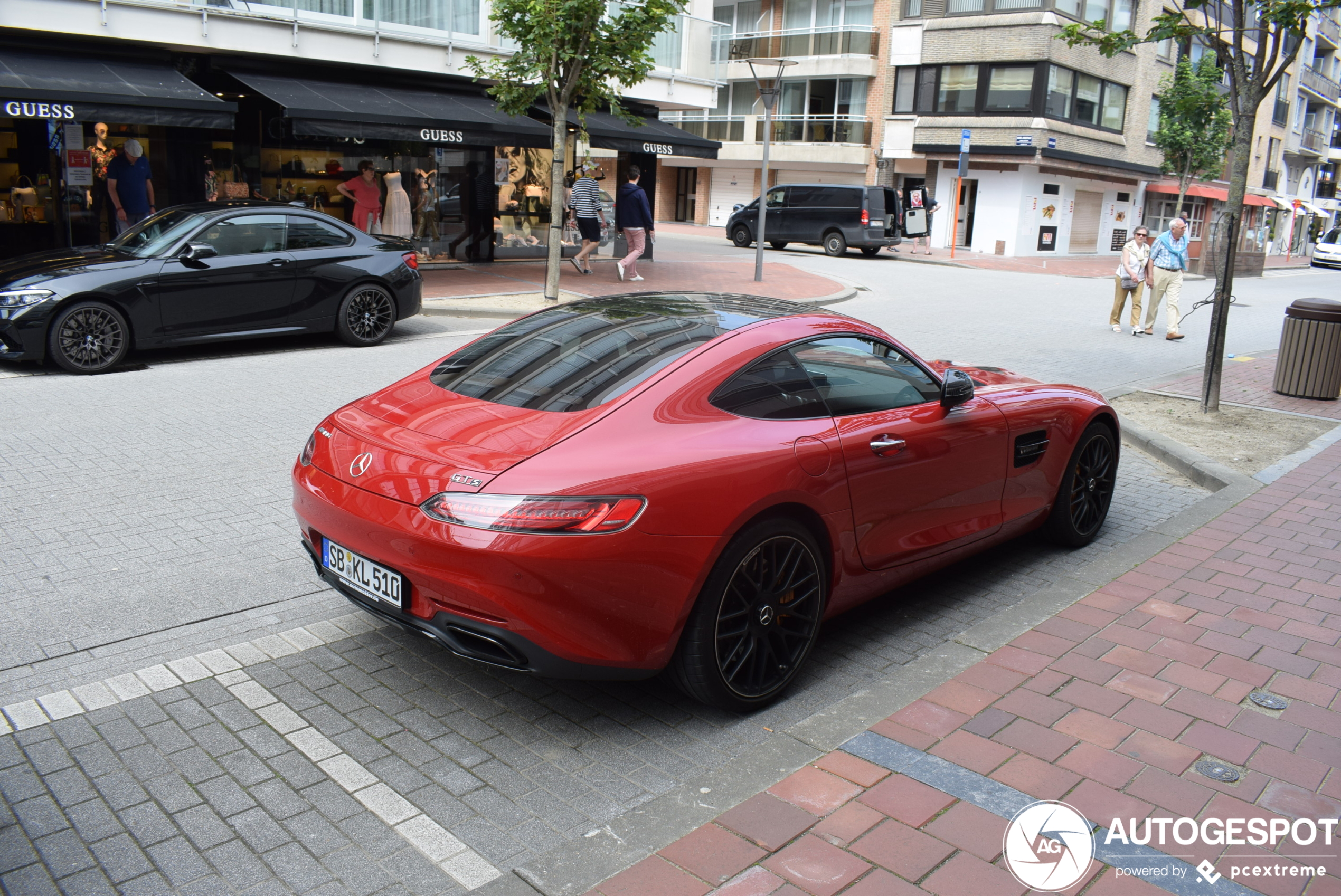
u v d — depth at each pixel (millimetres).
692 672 3305
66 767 3082
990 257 33531
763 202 18859
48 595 4328
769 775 3027
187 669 3734
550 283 14320
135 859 2656
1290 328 9578
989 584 4816
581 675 3107
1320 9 7434
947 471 4188
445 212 18312
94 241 14789
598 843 2684
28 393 8078
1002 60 34656
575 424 3254
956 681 3586
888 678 3646
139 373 9047
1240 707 3428
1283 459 7078
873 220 28297
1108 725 3279
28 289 8641
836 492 3629
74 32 12523
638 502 3053
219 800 2930
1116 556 4973
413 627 3207
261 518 5363
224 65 14391
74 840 2729
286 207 10367
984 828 2719
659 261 22375
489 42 16703
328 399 8141
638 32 13617
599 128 17625
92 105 11859
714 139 43250
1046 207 36781
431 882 2594
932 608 4527
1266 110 52031
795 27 40719
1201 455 7133
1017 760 3059
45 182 14344
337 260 10492
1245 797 2896
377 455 3342
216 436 6914
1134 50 38344
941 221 37688
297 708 3469
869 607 4535
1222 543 5180
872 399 4008
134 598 4324
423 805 2934
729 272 20438
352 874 2615
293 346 10773
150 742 3232
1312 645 3941
